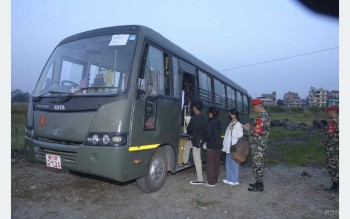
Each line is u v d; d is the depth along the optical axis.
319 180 7.77
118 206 5.24
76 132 5.10
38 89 6.11
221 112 10.62
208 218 4.83
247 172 8.69
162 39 6.51
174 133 6.63
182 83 7.25
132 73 5.25
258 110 6.39
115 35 5.79
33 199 5.45
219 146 6.72
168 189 6.38
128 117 5.06
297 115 63.16
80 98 5.26
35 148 5.61
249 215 5.02
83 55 5.84
